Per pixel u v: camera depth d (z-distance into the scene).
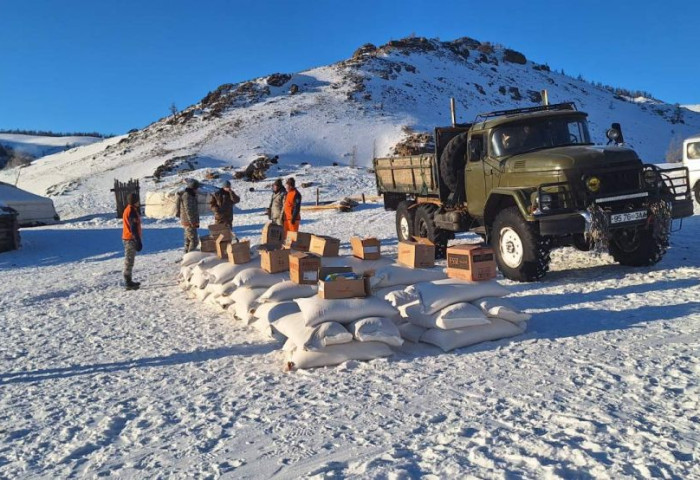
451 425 4.05
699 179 20.11
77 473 3.75
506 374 5.03
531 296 8.27
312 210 31.72
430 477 3.32
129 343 7.25
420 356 5.75
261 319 6.96
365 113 107.00
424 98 120.38
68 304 10.38
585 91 156.75
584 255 11.51
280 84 126.81
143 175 80.94
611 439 3.65
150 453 3.98
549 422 3.98
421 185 12.84
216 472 3.60
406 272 6.86
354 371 5.45
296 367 5.63
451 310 6.00
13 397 5.44
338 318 5.79
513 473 3.29
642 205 9.11
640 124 133.50
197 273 9.80
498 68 157.62
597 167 8.91
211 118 111.69
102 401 5.16
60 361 6.62
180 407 4.86
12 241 20.97
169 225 28.81
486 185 10.58
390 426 4.12
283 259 7.95
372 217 24.28
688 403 4.12
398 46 151.38
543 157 9.28
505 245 9.71
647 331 5.97
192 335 7.45
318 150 90.50
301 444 3.93
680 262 9.84
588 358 5.29
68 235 24.69
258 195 45.56
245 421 4.43
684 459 3.34
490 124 10.57
